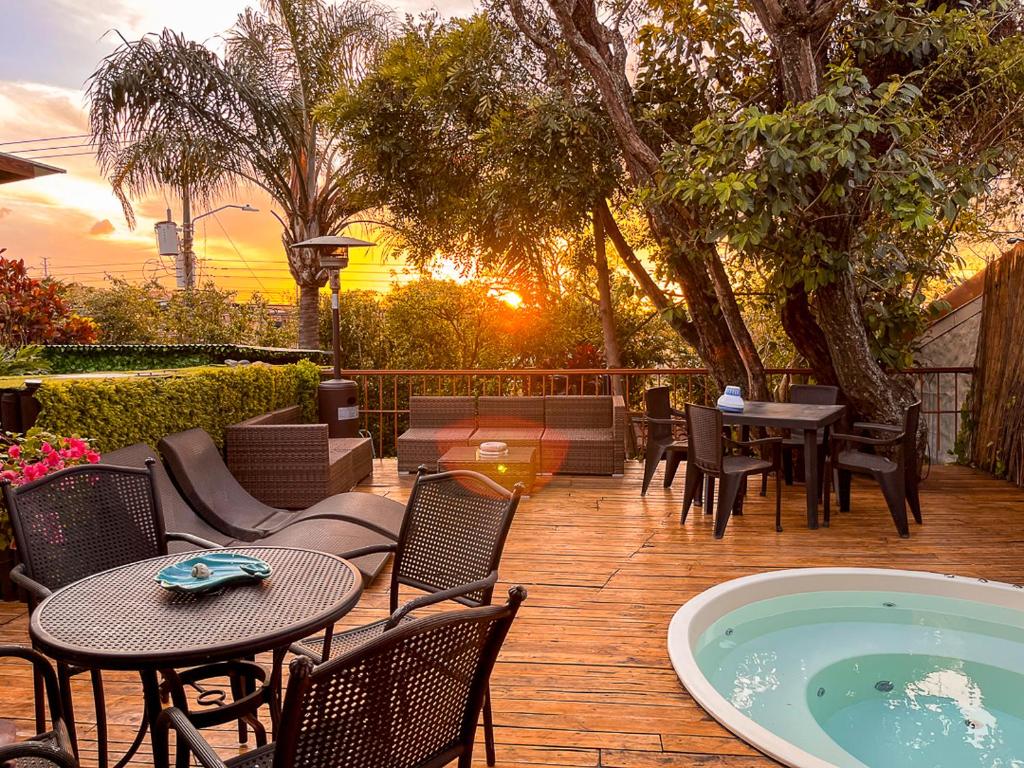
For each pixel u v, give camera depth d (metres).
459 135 9.05
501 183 8.27
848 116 5.46
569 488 6.76
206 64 10.20
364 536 4.27
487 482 2.77
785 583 4.25
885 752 2.95
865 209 6.45
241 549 2.52
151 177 10.28
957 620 4.13
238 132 10.53
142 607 2.04
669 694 3.04
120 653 1.76
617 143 7.87
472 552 2.75
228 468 5.77
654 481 7.05
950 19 6.40
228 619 1.96
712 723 2.82
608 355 9.67
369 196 10.20
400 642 1.47
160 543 2.86
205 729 2.79
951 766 2.85
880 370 6.81
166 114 10.14
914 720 3.17
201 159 10.20
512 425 7.58
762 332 10.03
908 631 4.02
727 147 5.78
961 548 5.01
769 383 8.59
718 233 5.93
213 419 5.72
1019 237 8.43
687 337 7.96
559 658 3.37
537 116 7.58
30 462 3.86
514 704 2.96
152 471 2.89
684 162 6.13
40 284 9.56
